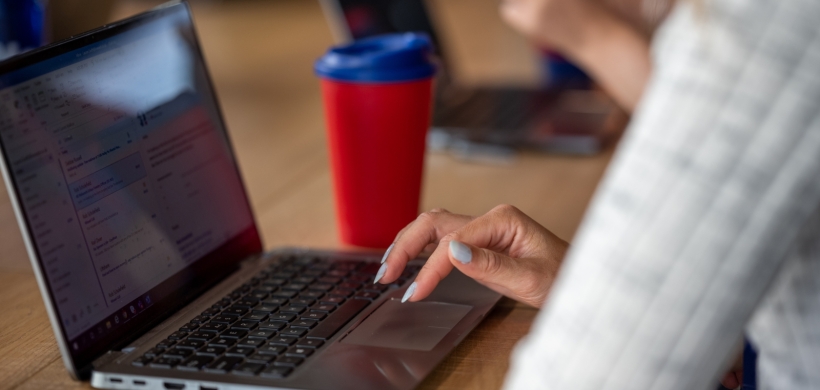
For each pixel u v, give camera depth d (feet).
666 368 1.51
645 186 1.50
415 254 2.79
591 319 1.56
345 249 3.51
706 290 1.46
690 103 1.45
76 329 2.33
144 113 2.84
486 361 2.43
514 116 5.17
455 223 2.85
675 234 1.46
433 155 4.95
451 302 2.74
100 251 2.48
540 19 4.60
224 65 7.47
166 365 2.30
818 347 1.76
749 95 1.41
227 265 3.06
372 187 3.49
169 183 2.88
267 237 3.73
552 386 1.61
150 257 2.69
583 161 4.72
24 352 2.60
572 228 3.70
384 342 2.42
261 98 6.32
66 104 2.50
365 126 3.42
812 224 1.65
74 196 2.44
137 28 2.90
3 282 3.25
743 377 2.33
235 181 3.25
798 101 1.38
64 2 4.75
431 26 5.64
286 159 4.91
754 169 1.41
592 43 4.59
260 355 2.33
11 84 2.32
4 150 2.23
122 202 2.63
